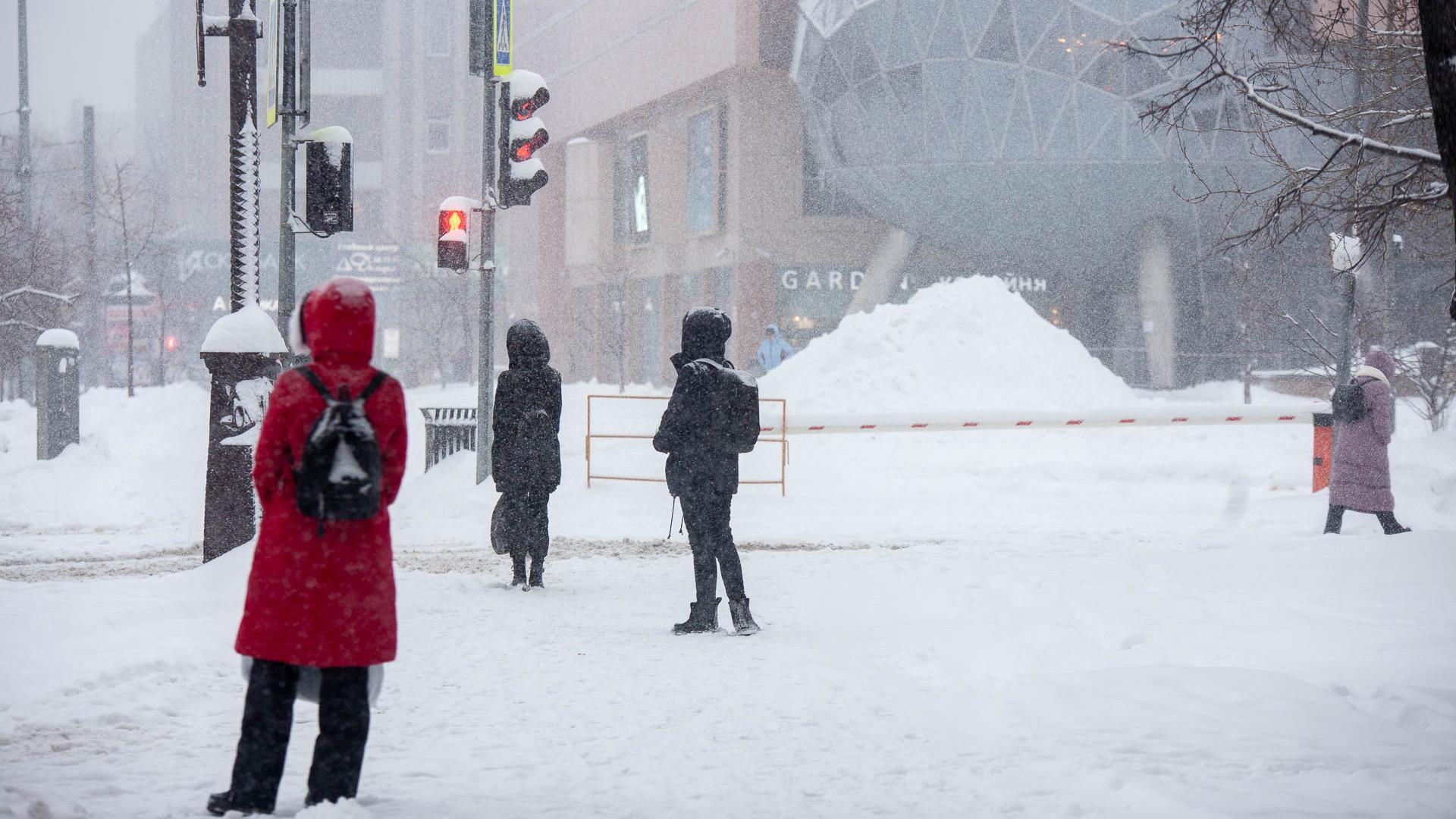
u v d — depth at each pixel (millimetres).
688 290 74312
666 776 5703
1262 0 12039
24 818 4645
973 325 29484
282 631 4836
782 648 9023
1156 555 12695
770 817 5027
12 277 39219
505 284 101250
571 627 9883
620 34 77688
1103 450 25938
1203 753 5750
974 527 16984
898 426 21453
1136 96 53594
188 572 11453
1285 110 10453
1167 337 58750
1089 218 58938
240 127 12414
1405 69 12992
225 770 5684
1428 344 29609
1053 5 54281
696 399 9609
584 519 18156
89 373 76938
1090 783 5250
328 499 4742
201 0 12461
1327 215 12000
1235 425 29281
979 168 56969
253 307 12102
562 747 6258
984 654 8633
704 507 9586
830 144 62469
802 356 29578
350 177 12289
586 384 63250
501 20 19125
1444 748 5809
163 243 79562
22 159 40188
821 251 67812
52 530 17031
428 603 10773
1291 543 12711
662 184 75812
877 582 11828
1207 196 12859
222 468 11703
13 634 8758
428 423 21750
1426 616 9609
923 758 5941
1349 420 14344
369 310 5062
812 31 60656
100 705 6871
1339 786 5094
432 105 110188
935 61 56156
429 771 5742
